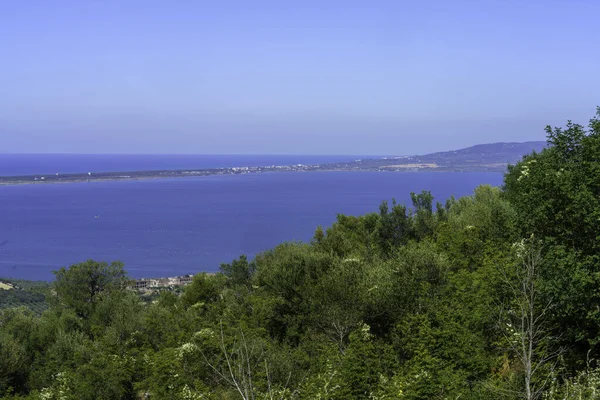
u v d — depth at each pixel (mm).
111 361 20156
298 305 22812
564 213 13203
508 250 17406
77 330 30078
